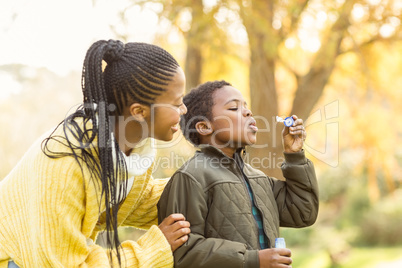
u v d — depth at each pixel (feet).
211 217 7.20
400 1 20.10
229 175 7.54
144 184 7.42
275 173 17.81
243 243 7.12
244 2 17.98
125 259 6.45
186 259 6.73
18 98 32.14
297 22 19.15
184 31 18.84
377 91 23.04
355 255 46.29
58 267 5.93
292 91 23.25
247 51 21.40
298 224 8.10
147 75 6.34
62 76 32.22
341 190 61.31
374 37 21.45
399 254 45.32
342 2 19.34
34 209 5.99
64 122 6.37
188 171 7.34
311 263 42.98
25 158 6.47
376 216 52.31
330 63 19.92
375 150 24.68
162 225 6.89
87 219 6.41
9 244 6.24
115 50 6.34
